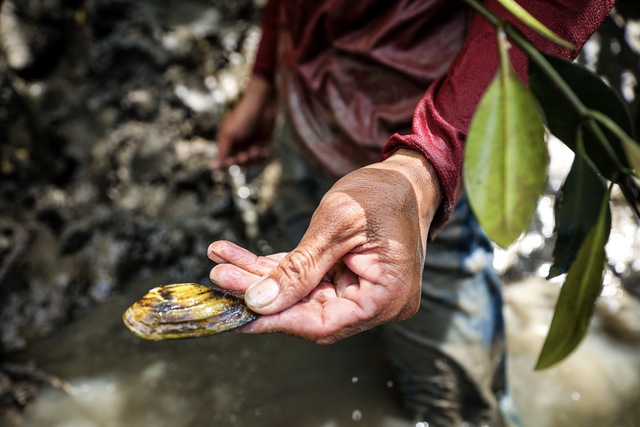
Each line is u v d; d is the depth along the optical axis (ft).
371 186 0.97
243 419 1.79
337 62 1.62
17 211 2.35
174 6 2.89
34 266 2.27
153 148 2.69
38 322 2.17
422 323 1.69
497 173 0.59
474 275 1.69
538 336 2.17
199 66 2.87
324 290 1.03
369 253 0.96
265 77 2.23
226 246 1.07
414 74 1.51
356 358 2.06
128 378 1.95
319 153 1.72
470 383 1.73
